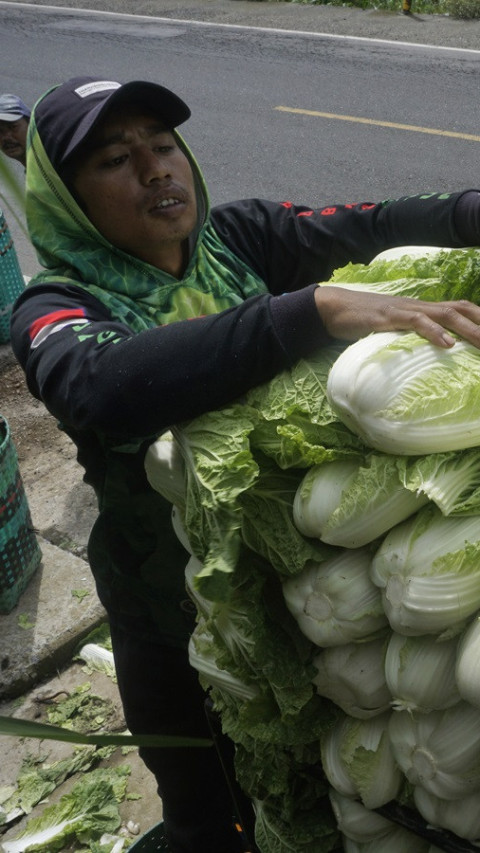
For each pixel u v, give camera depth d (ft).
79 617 11.31
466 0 36.68
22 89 33.27
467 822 4.74
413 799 5.02
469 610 4.25
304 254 7.09
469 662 4.17
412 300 4.75
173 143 6.43
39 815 9.53
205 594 4.33
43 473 14.21
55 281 6.24
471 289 4.99
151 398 4.92
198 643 5.56
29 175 6.44
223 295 6.61
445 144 25.44
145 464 5.41
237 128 27.91
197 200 6.75
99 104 6.07
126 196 6.18
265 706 5.09
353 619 4.57
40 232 6.50
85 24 41.27
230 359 4.79
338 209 7.11
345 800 5.36
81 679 10.88
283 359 4.80
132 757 10.02
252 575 4.80
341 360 4.46
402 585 4.30
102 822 9.25
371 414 4.27
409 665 4.44
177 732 7.07
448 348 4.47
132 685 6.97
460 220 6.47
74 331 5.57
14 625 11.30
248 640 4.86
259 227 7.08
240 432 4.64
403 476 4.29
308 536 4.67
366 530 4.38
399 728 4.78
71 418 5.41
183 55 35.53
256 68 33.27
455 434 4.30
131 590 6.51
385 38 35.22
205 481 4.53
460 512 4.27
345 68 32.32
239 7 41.60
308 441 4.59
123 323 6.13
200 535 4.71
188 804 7.41
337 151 25.63
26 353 5.83
